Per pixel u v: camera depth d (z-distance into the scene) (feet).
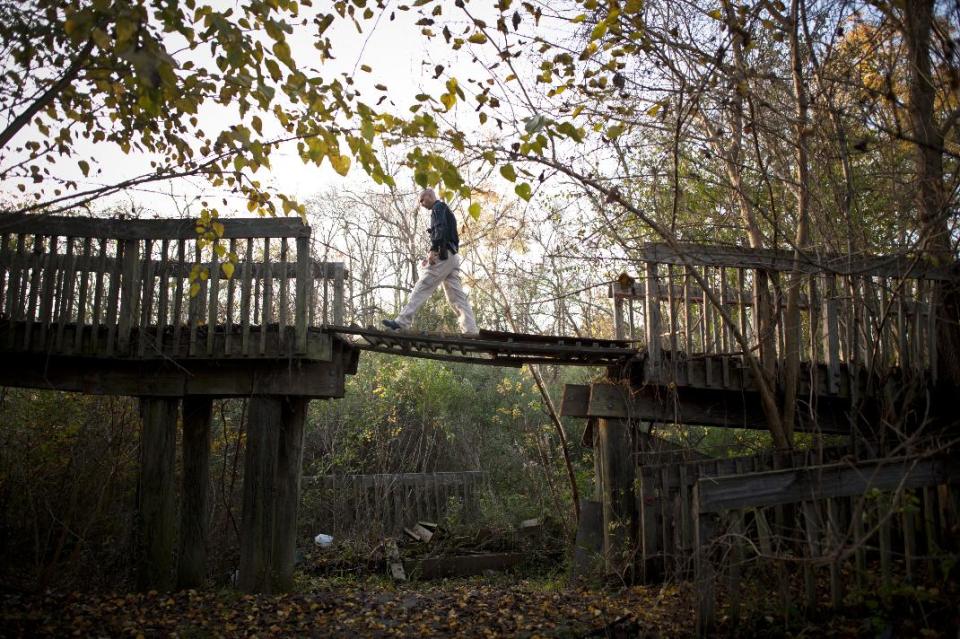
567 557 40.96
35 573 28.55
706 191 36.94
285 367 29.94
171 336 29.37
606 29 23.65
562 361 32.22
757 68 27.84
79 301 28.50
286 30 19.90
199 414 30.76
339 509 50.96
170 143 24.23
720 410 31.65
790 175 30.71
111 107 23.32
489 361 32.27
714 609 19.36
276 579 29.50
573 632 21.26
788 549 22.45
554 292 48.26
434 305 74.28
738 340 27.04
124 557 32.53
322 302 30.35
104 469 34.22
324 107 21.13
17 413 34.76
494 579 41.11
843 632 18.39
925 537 22.90
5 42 20.26
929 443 22.52
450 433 61.05
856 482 19.92
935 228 23.25
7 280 28.53
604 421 32.04
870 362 25.95
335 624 23.57
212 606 25.50
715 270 31.42
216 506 43.01
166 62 17.52
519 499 52.85
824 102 26.00
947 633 17.52
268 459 29.71
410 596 27.81
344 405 59.41
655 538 28.81
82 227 28.73
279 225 29.48
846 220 25.52
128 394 29.50
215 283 29.22
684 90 25.70
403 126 20.57
